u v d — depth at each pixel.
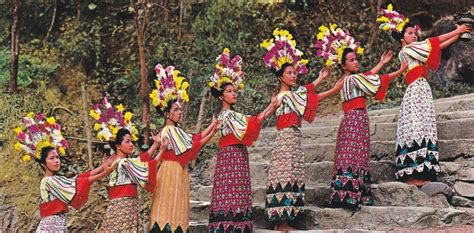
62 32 9.12
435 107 7.51
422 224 5.19
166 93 5.29
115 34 9.17
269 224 5.62
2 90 7.98
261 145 7.61
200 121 7.86
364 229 5.32
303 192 5.41
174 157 5.20
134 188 5.13
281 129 5.45
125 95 8.62
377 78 5.66
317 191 5.89
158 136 5.21
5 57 8.52
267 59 5.57
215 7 9.38
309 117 5.46
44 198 5.04
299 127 5.49
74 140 7.52
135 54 9.02
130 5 9.43
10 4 9.15
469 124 6.32
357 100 5.61
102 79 8.76
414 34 6.05
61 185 5.00
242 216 5.21
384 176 6.15
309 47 9.59
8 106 7.70
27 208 6.73
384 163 6.17
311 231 5.23
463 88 9.53
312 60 9.45
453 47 9.70
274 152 5.45
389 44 9.81
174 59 8.96
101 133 5.16
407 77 5.98
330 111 9.12
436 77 9.82
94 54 8.89
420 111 5.79
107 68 8.89
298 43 9.59
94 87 8.55
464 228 5.12
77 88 8.44
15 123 7.48
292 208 5.30
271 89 8.90
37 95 8.03
